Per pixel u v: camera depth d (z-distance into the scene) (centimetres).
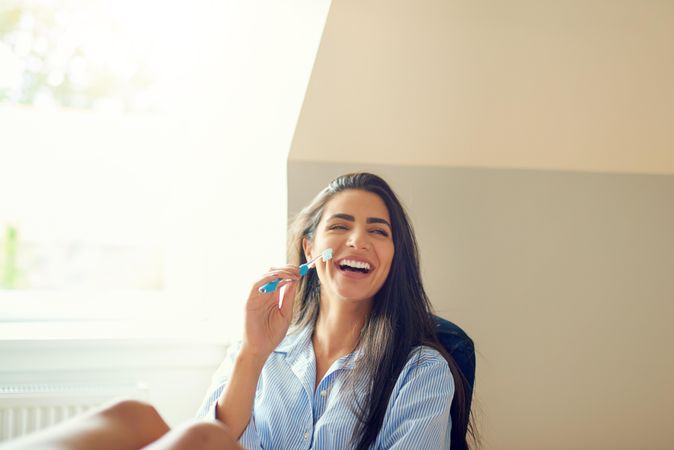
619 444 228
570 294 225
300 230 178
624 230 230
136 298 234
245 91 221
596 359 227
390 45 191
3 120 234
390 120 205
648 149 227
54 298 229
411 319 166
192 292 236
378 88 198
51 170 239
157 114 241
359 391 158
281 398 163
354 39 188
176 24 233
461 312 217
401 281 168
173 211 237
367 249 164
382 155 211
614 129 221
